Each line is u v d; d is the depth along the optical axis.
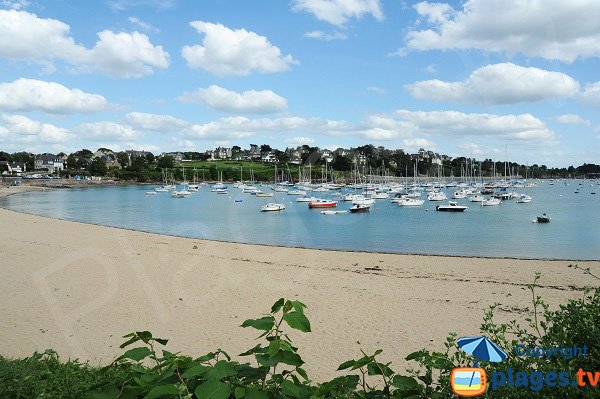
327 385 3.03
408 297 18.09
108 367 3.32
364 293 18.73
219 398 2.46
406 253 33.47
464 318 15.31
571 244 40.19
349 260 28.14
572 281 21.59
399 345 12.83
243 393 2.55
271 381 2.90
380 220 62.75
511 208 81.44
